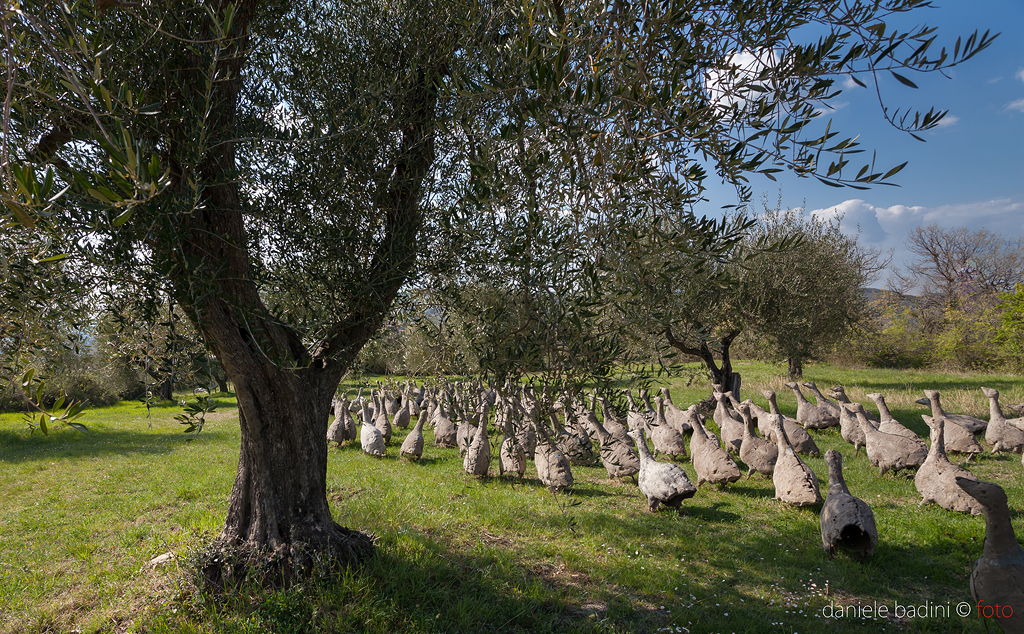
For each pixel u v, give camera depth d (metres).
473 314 4.28
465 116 3.62
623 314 3.49
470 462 9.81
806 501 7.34
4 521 7.67
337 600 4.59
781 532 6.82
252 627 4.19
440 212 4.78
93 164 3.53
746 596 5.17
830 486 6.30
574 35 2.69
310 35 4.98
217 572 4.89
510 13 3.70
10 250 3.23
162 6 3.49
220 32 2.85
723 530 6.98
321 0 5.18
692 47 2.81
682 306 3.59
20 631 4.60
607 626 4.55
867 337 30.67
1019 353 25.95
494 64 3.33
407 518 7.23
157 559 5.78
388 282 4.73
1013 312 25.91
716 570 5.77
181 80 3.87
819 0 2.67
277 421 5.01
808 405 13.66
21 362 3.46
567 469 8.73
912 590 5.25
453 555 6.05
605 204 2.94
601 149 2.85
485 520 7.25
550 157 3.22
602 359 3.30
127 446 14.52
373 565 5.24
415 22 4.77
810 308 15.61
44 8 2.46
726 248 3.29
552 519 7.35
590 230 3.14
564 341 3.31
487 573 5.51
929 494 7.45
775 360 17.36
